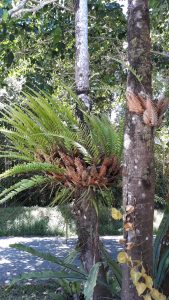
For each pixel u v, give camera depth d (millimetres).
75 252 3410
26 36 6355
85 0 3844
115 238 10438
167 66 6480
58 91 6496
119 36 6395
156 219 9133
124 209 2617
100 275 3205
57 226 11867
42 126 2947
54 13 6332
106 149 2854
